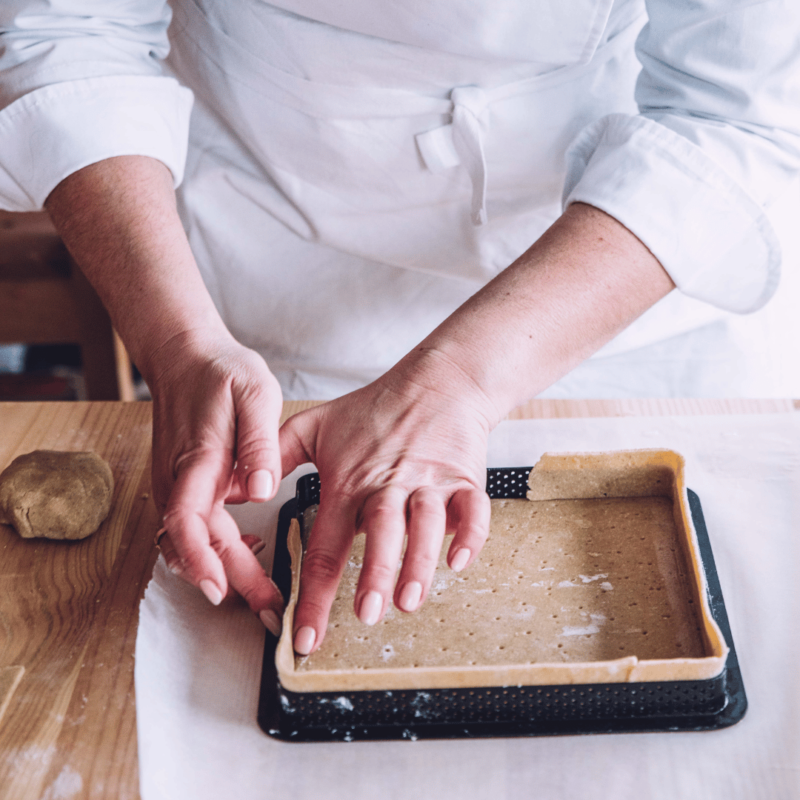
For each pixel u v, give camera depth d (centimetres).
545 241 66
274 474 55
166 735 51
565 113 80
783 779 48
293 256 96
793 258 98
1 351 176
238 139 90
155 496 61
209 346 63
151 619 58
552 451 72
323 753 50
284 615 54
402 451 57
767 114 66
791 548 63
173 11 82
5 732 52
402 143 82
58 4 70
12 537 67
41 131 70
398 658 54
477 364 60
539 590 59
